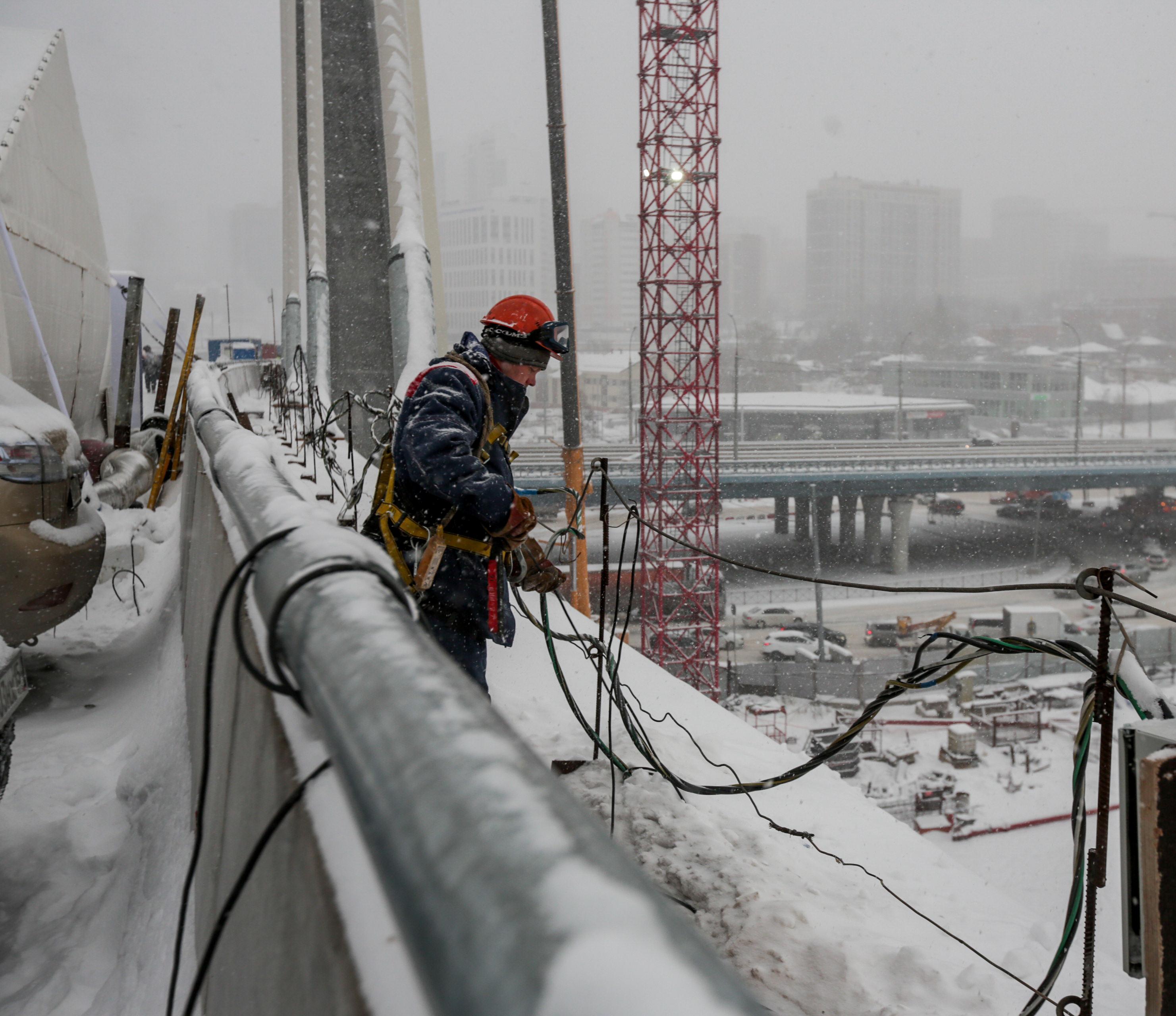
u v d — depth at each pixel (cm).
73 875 360
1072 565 7175
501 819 58
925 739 3488
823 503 7625
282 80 1747
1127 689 197
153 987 240
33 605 505
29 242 1149
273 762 143
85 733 539
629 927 46
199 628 357
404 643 89
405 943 64
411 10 997
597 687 420
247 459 227
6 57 1238
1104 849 195
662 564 3938
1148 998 160
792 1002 207
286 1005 111
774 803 321
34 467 501
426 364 757
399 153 841
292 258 1738
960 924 252
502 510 256
